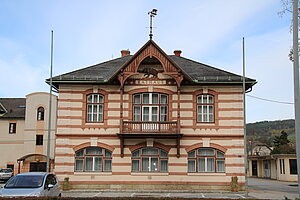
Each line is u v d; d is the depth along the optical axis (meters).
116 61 32.34
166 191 26.53
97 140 28.11
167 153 27.97
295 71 13.09
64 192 25.81
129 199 15.16
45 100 49.16
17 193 15.52
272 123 114.00
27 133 48.50
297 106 12.95
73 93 28.61
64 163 27.78
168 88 28.47
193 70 30.39
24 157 46.50
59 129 28.14
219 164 27.94
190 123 28.17
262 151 83.44
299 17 18.61
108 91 28.61
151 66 28.69
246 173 24.75
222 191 26.81
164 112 28.44
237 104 28.36
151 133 27.05
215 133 28.08
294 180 43.44
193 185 27.53
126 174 27.67
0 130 49.38
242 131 28.06
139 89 28.45
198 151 28.12
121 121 27.45
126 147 28.00
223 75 29.12
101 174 27.75
